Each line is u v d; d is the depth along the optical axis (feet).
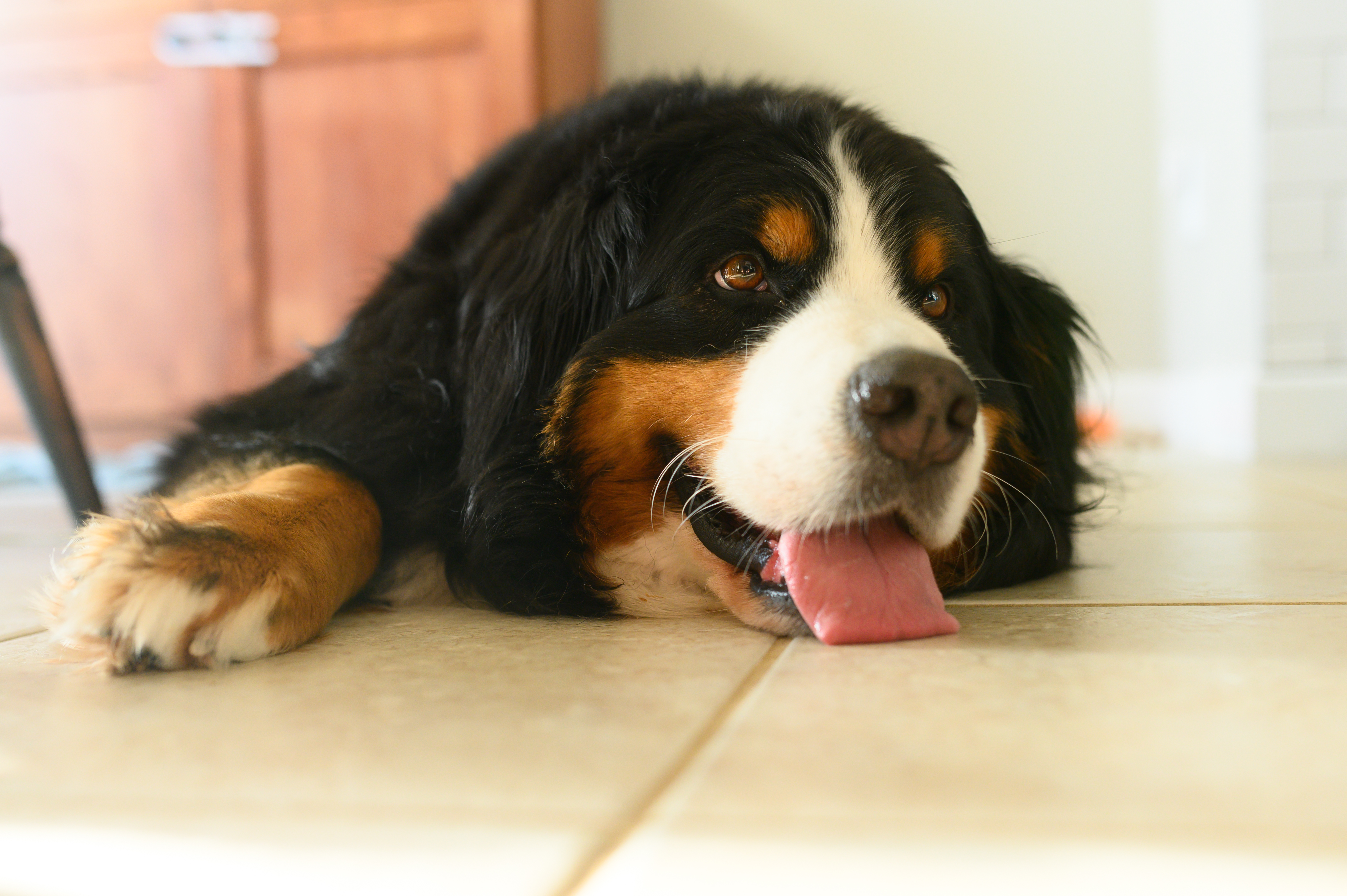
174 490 4.87
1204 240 15.47
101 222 16.62
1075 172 17.80
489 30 15.37
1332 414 13.16
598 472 4.83
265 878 1.93
